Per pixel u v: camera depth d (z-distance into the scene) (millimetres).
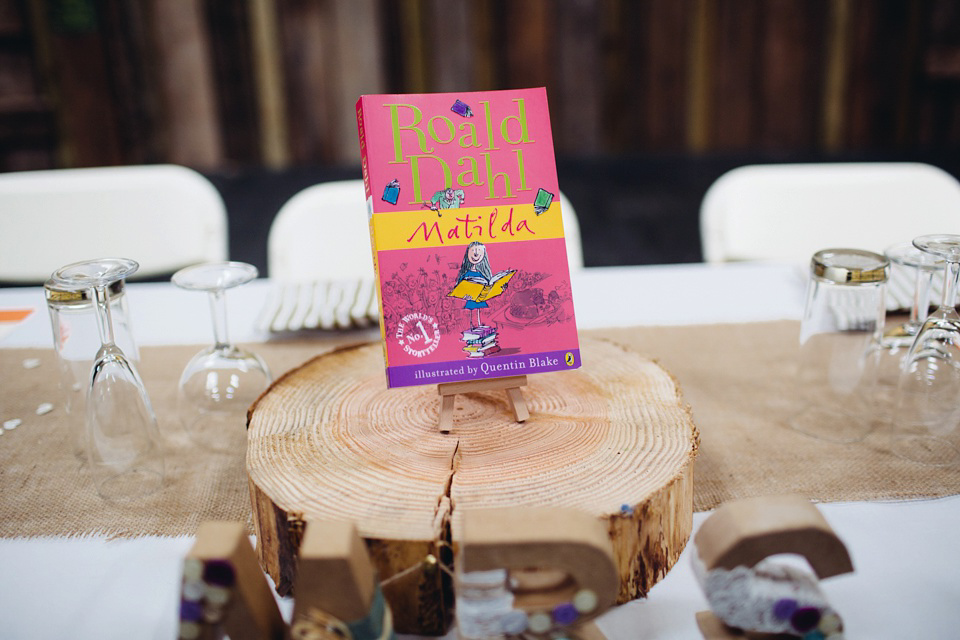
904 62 4438
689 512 847
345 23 4395
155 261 1860
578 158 4797
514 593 631
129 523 877
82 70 4223
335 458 842
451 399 891
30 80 4160
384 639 643
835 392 1138
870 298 1104
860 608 740
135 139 4418
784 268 1601
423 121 866
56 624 739
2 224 1803
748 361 1237
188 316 1426
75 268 916
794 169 1830
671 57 4559
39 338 1363
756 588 646
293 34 4406
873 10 4352
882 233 1807
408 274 862
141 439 984
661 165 4711
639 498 752
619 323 1371
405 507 752
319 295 1424
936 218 1785
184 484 948
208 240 1862
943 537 833
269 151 4645
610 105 4676
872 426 1056
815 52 4480
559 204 897
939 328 974
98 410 939
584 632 680
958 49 4328
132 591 778
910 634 713
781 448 1004
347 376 1042
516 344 888
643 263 3705
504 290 884
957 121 4523
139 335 1351
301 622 608
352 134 4625
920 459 974
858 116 4582
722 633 703
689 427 892
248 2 4320
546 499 757
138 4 4227
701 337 1318
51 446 1038
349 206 1751
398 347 862
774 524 616
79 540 849
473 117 876
